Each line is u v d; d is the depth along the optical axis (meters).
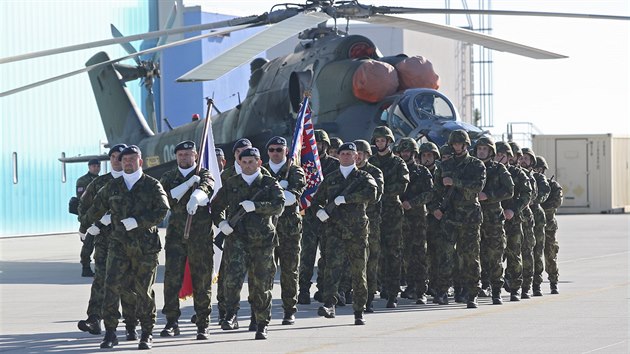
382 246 21.47
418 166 22.16
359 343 16.03
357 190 18.44
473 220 20.91
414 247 22.19
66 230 59.28
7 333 18.33
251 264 17.00
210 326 18.84
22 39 57.28
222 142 33.84
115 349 16.22
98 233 18.03
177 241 17.47
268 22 26.67
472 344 15.63
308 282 22.17
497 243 21.50
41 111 57.97
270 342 16.42
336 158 22.48
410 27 26.88
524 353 14.66
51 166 58.38
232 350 15.65
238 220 17.08
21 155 56.72
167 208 16.50
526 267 22.56
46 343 17.03
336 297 19.58
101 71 42.69
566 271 28.83
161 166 32.03
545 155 70.56
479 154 21.53
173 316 17.56
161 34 24.34
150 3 65.50
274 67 31.75
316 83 30.02
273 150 18.45
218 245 17.56
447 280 21.70
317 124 29.75
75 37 60.34
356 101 29.28
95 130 61.00
